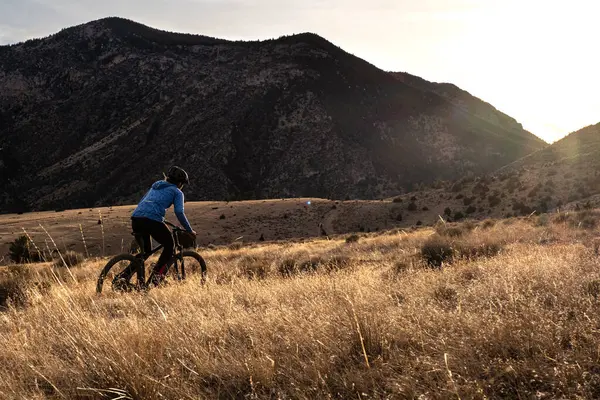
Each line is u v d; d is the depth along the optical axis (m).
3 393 2.62
